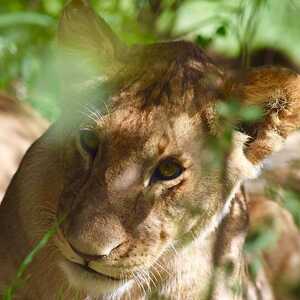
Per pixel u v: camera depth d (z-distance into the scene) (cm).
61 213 863
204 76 888
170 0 1305
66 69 938
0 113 1221
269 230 866
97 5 1353
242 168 909
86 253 848
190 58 896
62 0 1408
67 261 884
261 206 1148
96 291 888
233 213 963
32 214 941
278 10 1234
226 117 879
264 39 1448
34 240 945
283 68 891
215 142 858
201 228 908
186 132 862
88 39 936
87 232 837
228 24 1209
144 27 1341
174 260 923
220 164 879
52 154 920
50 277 950
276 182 984
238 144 906
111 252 857
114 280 880
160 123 852
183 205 874
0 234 973
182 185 869
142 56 909
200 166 872
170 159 859
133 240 859
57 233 871
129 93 867
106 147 850
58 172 908
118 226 846
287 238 1155
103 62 918
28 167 949
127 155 845
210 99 879
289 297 1062
